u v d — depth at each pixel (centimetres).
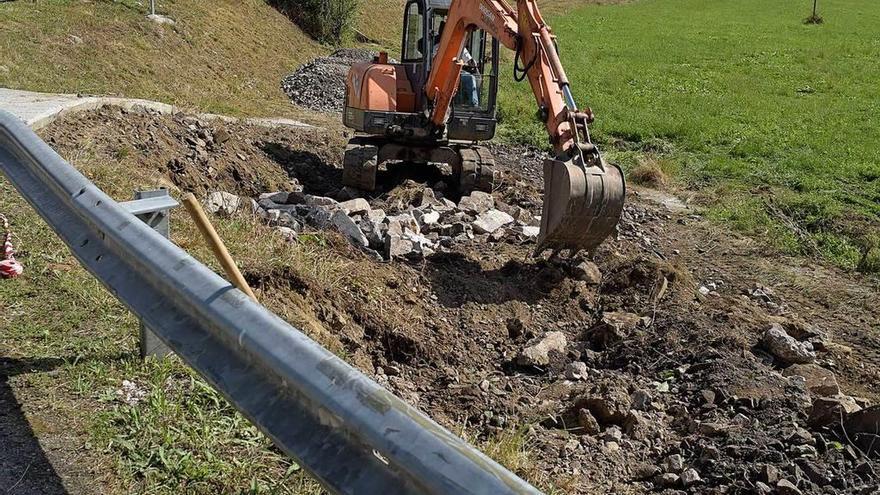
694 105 2170
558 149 848
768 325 764
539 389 656
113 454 341
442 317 759
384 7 3978
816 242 1123
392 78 1212
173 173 950
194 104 1670
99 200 376
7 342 420
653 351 706
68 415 363
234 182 1082
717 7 5316
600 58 3231
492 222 1054
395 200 1141
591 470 524
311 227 883
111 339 437
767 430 563
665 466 532
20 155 493
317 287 668
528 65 917
